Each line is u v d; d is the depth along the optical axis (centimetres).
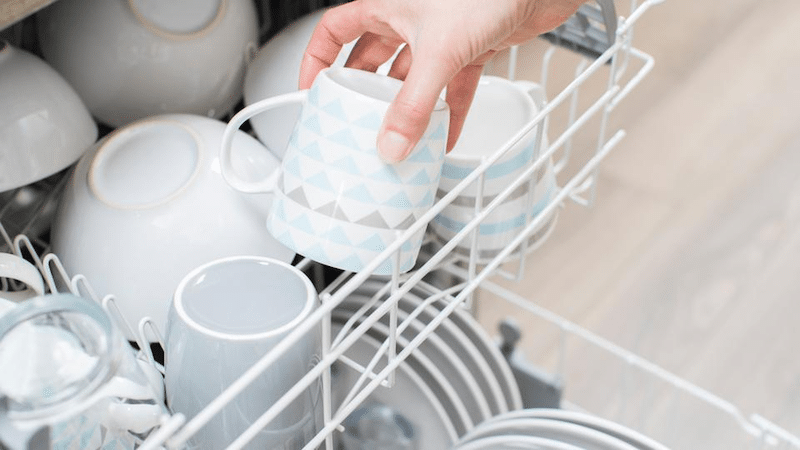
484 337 97
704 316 151
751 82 202
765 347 146
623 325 148
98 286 64
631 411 132
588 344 144
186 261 63
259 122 75
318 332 56
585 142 176
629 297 154
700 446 127
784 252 164
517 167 66
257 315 55
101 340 43
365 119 54
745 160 183
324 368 50
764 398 138
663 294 155
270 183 62
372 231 57
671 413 102
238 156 67
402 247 58
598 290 155
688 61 206
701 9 222
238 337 52
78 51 72
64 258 66
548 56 82
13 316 42
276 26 94
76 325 43
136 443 46
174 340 55
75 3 71
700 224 169
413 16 58
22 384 41
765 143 187
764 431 93
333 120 55
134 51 72
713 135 188
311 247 58
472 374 94
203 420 42
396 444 90
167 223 63
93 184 65
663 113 191
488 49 62
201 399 54
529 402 106
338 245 57
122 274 63
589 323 148
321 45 66
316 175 56
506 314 149
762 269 161
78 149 67
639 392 136
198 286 56
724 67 205
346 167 55
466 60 57
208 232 64
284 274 58
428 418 89
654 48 208
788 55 210
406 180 56
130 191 65
